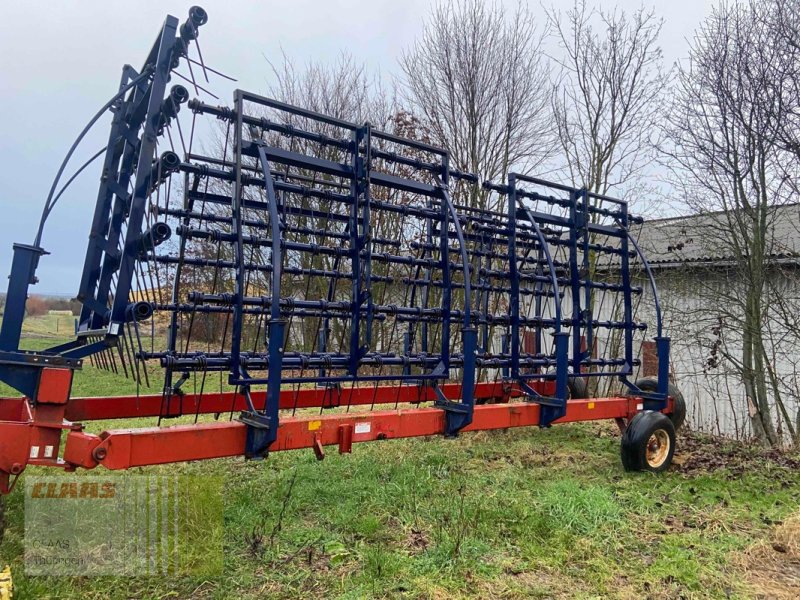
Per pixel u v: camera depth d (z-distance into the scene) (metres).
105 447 3.15
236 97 3.87
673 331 9.55
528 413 5.20
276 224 3.74
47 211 3.78
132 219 3.70
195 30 3.78
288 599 3.06
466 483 5.04
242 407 5.36
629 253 6.74
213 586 3.18
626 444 5.62
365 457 5.78
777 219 8.97
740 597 3.25
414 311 4.96
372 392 6.07
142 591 3.12
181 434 3.44
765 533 4.23
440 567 3.42
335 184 5.04
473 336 4.54
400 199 11.40
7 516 3.95
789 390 8.39
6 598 2.76
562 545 3.79
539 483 5.15
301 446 3.81
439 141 12.99
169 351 4.19
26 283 3.51
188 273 7.44
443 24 12.96
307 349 11.13
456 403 4.59
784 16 7.05
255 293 13.22
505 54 12.77
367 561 3.43
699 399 9.83
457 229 4.70
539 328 7.27
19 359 3.17
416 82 13.43
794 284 7.99
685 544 3.93
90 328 4.33
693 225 8.98
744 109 7.61
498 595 3.14
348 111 15.00
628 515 4.45
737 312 8.98
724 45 7.61
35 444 3.18
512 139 12.95
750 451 6.99
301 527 3.99
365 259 4.48
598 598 3.13
